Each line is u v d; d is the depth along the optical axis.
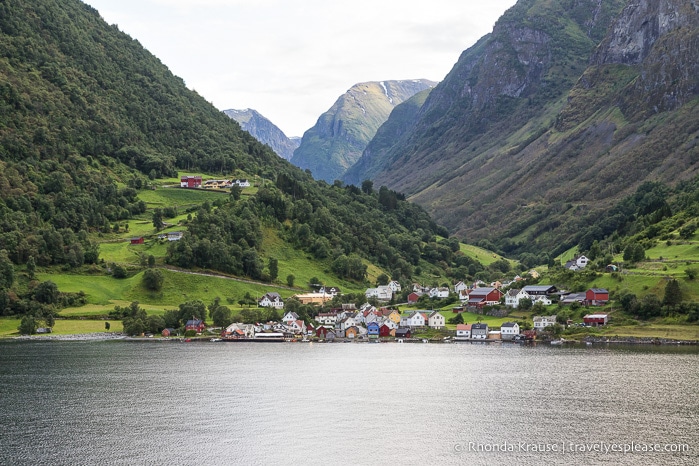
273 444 162.00
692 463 147.88
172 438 166.25
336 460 152.00
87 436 167.62
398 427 174.38
